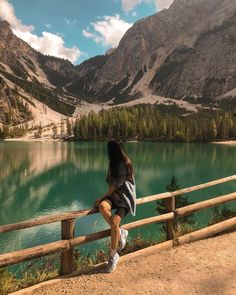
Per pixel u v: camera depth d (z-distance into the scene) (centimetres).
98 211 630
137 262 664
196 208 782
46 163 11681
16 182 8250
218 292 539
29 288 566
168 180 7838
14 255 550
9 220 5003
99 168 10569
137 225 689
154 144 18938
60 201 6247
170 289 554
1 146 19275
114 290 555
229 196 846
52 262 800
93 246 2189
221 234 825
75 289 565
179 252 707
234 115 7631
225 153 14350
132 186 609
